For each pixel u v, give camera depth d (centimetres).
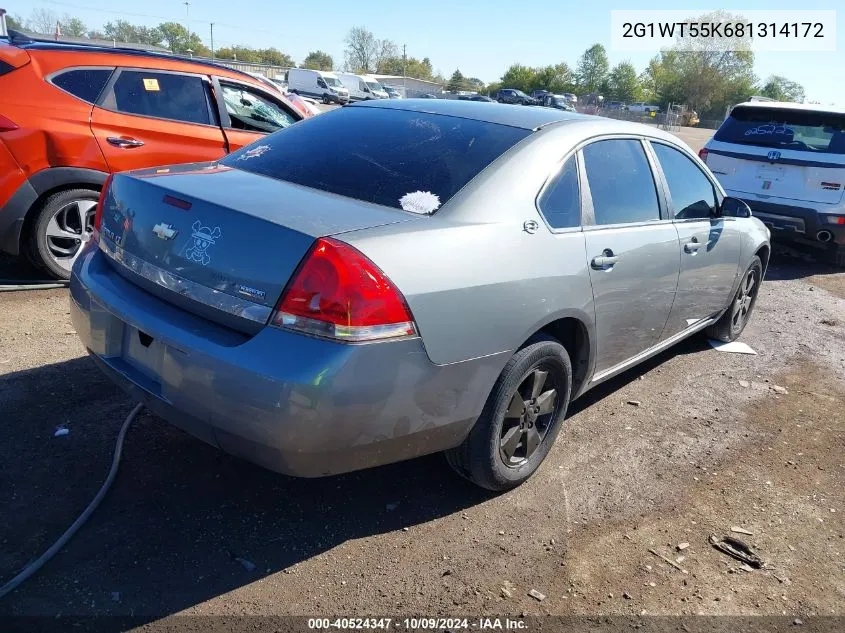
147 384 266
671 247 393
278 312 232
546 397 322
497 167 300
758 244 527
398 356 240
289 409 225
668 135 427
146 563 257
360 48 10825
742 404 448
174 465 317
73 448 322
